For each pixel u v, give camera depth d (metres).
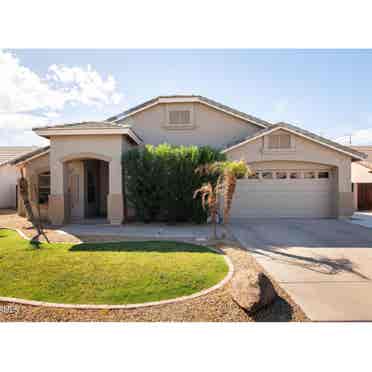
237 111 16.86
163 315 4.54
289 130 15.02
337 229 12.20
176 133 17.17
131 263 6.59
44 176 16.06
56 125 13.70
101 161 17.69
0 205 23.39
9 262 6.63
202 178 12.79
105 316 4.52
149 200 13.20
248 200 15.68
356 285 5.72
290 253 8.12
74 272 6.00
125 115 16.83
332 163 15.22
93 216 16.59
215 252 7.99
